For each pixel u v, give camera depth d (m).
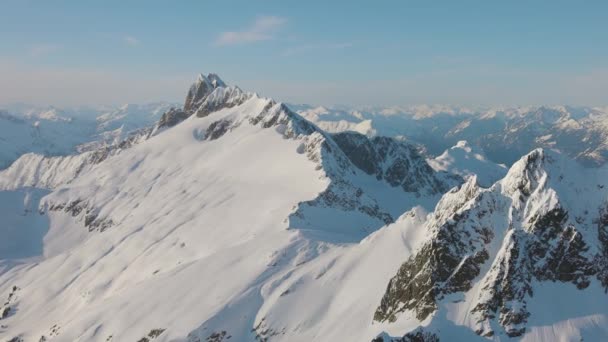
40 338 139.00
